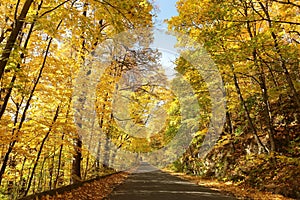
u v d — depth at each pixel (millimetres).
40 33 10211
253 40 10836
